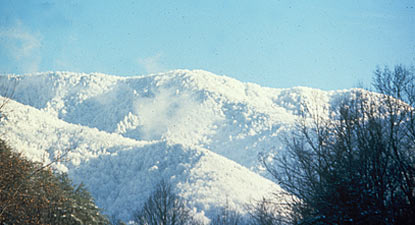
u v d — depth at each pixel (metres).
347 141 16.52
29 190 23.33
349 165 15.71
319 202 15.58
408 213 14.22
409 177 14.66
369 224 14.26
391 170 14.98
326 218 14.89
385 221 14.00
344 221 14.53
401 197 14.94
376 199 14.51
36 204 23.02
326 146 17.50
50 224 23.64
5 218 21.16
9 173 22.20
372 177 15.14
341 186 15.09
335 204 15.07
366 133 16.27
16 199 21.92
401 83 17.14
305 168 17.42
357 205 14.57
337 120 18.27
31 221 22.30
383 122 16.70
